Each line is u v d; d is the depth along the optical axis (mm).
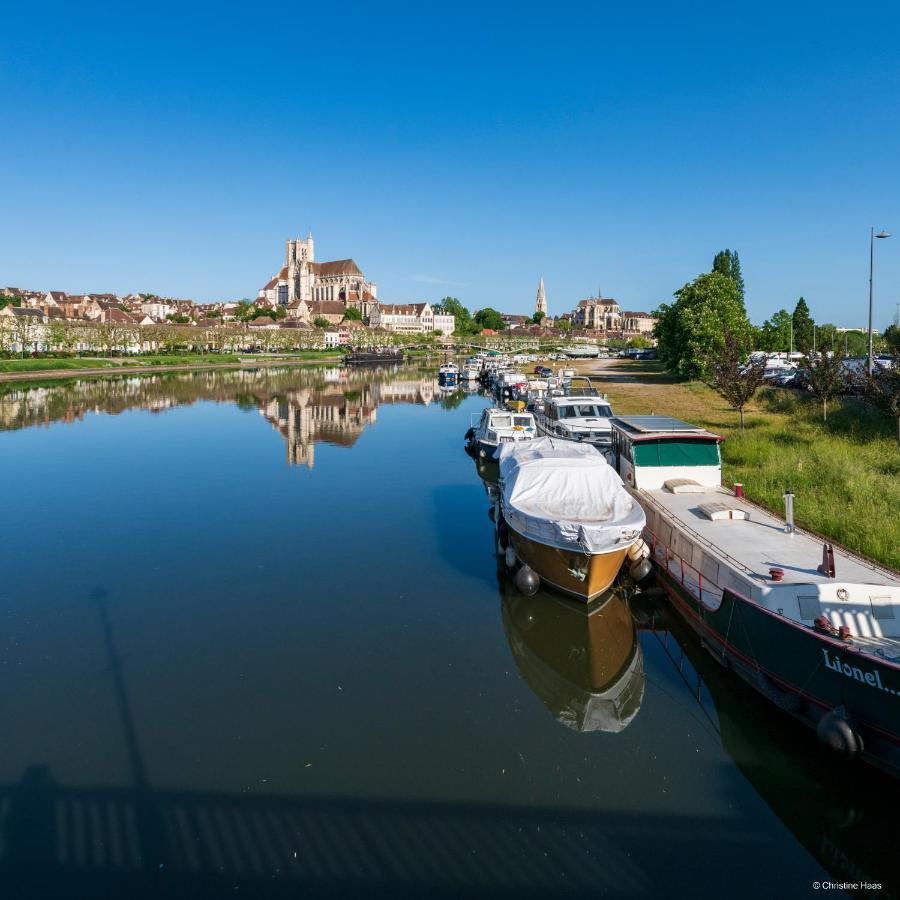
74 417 47938
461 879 7785
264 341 138875
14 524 21328
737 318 58344
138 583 16328
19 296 195750
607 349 174000
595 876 7832
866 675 8836
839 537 15297
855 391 27859
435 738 10305
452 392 70000
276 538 19828
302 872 7867
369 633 13711
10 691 11508
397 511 22828
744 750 10195
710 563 13266
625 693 11867
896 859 8227
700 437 18625
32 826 8531
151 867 7941
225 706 11070
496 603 15219
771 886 7762
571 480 16688
